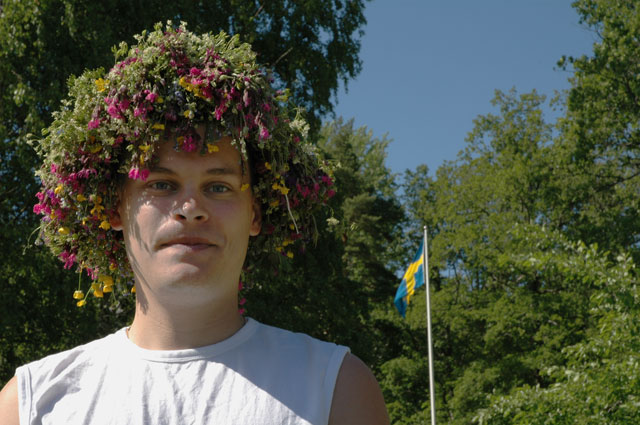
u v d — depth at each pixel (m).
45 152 1.89
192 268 1.62
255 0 13.85
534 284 24.67
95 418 1.58
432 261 26.80
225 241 1.66
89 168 1.77
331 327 16.77
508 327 24.30
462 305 26.72
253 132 1.74
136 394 1.60
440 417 25.92
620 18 19.09
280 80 13.82
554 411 6.95
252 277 2.10
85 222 1.86
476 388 23.81
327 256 15.14
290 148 1.90
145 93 1.68
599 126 20.00
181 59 1.72
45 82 10.92
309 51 13.85
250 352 1.66
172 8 11.63
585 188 21.88
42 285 11.70
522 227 7.45
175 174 1.65
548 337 23.31
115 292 2.06
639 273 6.98
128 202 1.71
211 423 1.56
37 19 10.79
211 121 1.67
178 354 1.64
